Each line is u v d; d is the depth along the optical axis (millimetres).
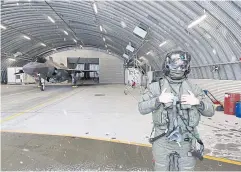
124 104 14344
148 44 21422
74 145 5836
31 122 8711
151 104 2383
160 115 2406
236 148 5590
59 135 6785
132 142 6055
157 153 2482
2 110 11695
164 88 2508
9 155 5102
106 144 5891
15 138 6473
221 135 6777
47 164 4586
